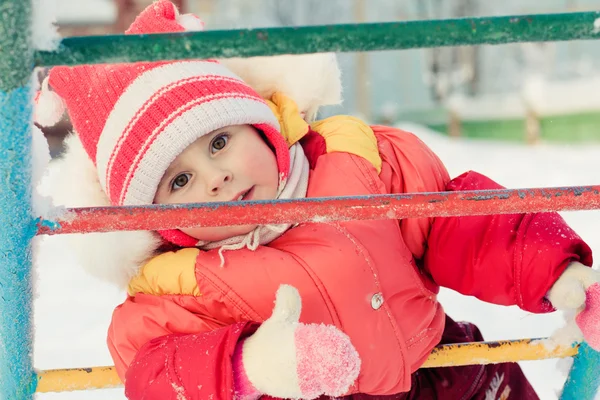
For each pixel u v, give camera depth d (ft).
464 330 6.52
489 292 5.42
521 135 39.75
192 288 5.15
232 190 5.36
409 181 5.84
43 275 11.48
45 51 3.62
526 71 61.31
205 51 3.59
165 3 6.18
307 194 5.68
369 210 4.25
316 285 5.07
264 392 4.29
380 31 3.64
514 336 8.47
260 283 5.08
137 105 5.45
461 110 41.96
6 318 4.24
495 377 6.15
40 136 4.05
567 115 36.73
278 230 5.30
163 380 4.46
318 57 6.29
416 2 61.11
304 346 4.07
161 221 4.10
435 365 5.43
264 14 55.31
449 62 58.95
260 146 5.54
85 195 5.95
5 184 3.85
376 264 5.25
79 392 7.25
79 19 38.22
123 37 3.59
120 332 5.19
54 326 9.16
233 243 5.40
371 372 5.11
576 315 5.04
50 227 4.06
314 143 5.96
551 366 7.85
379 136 6.20
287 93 6.30
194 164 5.40
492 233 5.37
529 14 3.76
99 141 5.63
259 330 4.32
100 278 5.58
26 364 4.44
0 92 3.63
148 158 5.37
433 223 5.57
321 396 5.14
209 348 4.41
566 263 5.13
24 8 3.52
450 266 5.51
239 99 5.46
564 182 19.10
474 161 23.30
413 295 5.43
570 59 60.90
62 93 5.86
